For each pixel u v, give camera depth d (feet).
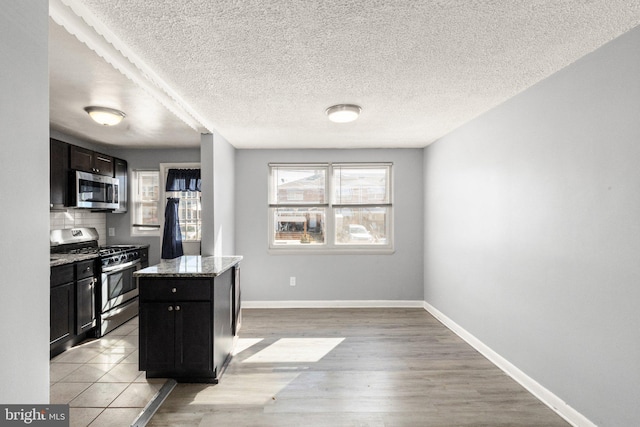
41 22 3.84
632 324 5.94
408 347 11.21
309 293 15.99
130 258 14.01
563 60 7.06
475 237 11.10
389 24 5.65
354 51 6.61
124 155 15.92
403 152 15.97
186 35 5.96
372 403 7.92
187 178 15.79
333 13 5.32
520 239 8.86
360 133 13.23
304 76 7.79
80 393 8.18
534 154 8.34
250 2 5.00
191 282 8.68
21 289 3.59
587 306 6.82
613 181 6.25
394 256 16.01
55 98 9.04
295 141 14.52
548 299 7.88
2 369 3.39
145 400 7.87
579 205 7.00
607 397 6.39
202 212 12.18
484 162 10.58
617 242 6.19
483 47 6.48
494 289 10.03
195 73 7.57
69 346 11.02
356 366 9.82
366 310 15.48
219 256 12.43
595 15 5.42
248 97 9.14
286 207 16.17
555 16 5.45
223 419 7.31
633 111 5.90
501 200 9.68
